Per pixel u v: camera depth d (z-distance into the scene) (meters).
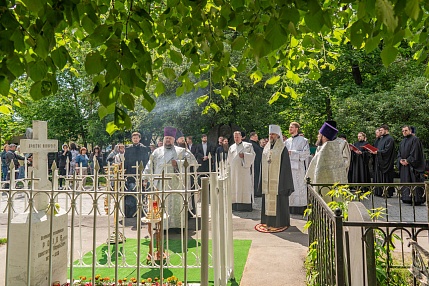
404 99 14.94
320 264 3.68
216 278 3.98
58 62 2.09
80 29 2.86
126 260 5.56
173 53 3.06
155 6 3.77
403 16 1.75
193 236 6.91
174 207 6.98
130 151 9.01
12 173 4.09
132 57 1.92
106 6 2.52
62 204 8.27
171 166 7.12
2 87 1.96
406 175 10.88
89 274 4.96
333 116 16.22
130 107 2.01
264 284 4.55
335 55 4.52
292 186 7.45
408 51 16.80
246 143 9.94
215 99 16.53
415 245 2.42
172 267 4.97
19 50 1.88
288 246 6.19
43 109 25.72
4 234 7.32
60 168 16.83
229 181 4.86
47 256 4.23
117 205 3.37
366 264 2.54
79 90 26.08
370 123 15.09
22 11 2.16
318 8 1.76
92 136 24.81
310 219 4.84
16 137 25.98
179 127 16.77
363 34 2.01
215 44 2.81
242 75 15.72
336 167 6.25
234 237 6.87
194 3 2.63
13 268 4.00
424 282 2.24
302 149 9.41
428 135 15.02
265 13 2.35
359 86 18.02
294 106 18.59
